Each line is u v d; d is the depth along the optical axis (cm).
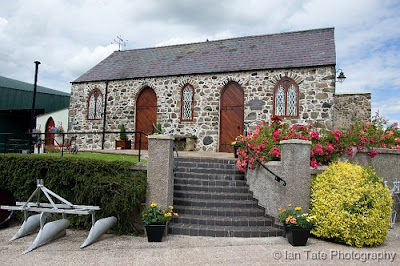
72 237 611
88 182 646
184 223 646
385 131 918
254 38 1566
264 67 1304
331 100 1202
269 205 671
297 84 1257
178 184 774
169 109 1464
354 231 566
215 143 1368
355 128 865
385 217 595
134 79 1541
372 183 603
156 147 623
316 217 595
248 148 734
